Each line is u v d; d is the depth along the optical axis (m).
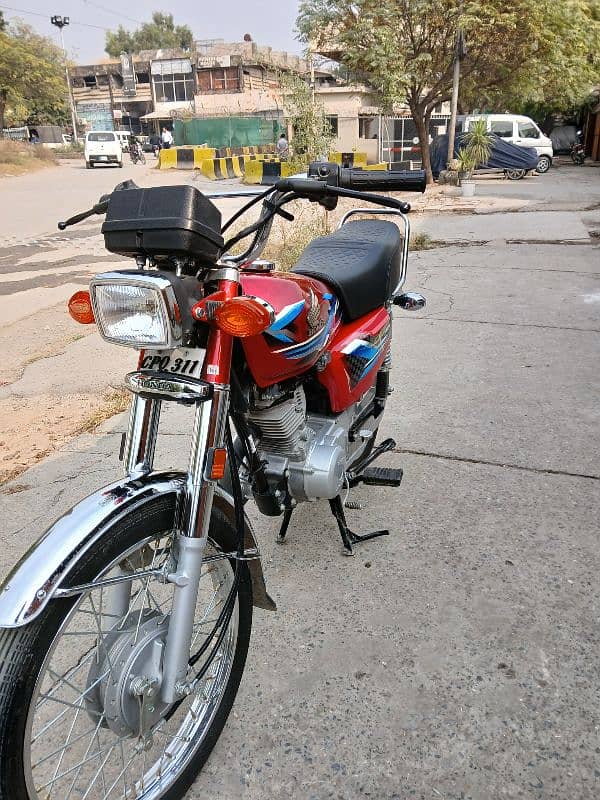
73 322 6.77
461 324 5.93
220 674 1.96
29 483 3.55
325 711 2.10
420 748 1.96
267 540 2.98
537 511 3.08
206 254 1.61
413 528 3.00
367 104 25.88
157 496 1.63
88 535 1.49
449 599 2.56
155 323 1.56
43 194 19.73
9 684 1.37
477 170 20.69
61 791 1.84
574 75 21.98
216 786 1.89
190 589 1.67
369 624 2.45
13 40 43.25
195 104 45.47
